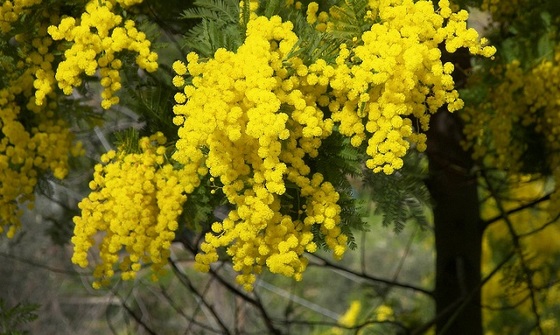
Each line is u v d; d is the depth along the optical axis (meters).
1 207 1.04
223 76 0.83
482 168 1.22
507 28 1.14
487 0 1.08
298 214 0.89
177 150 0.94
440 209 1.26
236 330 1.41
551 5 1.11
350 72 0.86
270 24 0.86
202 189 0.95
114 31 0.92
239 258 0.88
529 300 1.50
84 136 1.35
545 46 1.11
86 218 0.95
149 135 1.01
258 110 0.82
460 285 1.25
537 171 1.14
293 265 0.88
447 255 1.27
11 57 0.97
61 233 1.27
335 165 0.90
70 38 0.92
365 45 0.85
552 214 1.12
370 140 0.85
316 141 0.87
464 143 1.15
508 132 1.11
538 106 1.08
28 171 1.04
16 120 1.06
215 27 0.88
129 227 0.94
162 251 0.95
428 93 0.88
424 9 0.84
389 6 0.86
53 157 1.06
